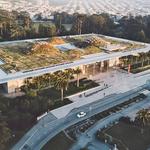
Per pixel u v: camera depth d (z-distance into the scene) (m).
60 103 93.44
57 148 70.88
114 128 80.50
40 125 80.69
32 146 71.19
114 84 112.56
